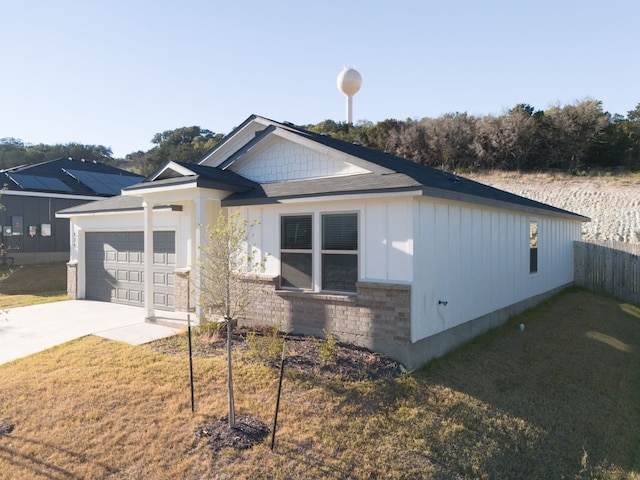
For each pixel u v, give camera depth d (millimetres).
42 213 22578
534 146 40375
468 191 9250
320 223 8461
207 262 7723
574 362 9109
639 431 6910
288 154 10281
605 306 14281
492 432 6043
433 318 8078
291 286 8859
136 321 10352
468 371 7816
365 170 9055
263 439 5129
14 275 18969
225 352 7453
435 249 8164
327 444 5176
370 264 7879
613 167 39250
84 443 5039
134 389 6137
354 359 7266
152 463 4738
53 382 6430
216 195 9344
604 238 21625
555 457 5871
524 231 12695
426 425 5852
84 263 14766
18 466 4719
